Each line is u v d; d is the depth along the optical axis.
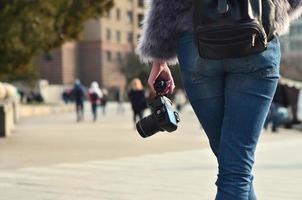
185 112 50.16
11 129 23.19
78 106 34.88
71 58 108.31
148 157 12.84
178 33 3.28
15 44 16.94
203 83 3.23
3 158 12.67
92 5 17.88
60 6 17.34
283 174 9.80
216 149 3.40
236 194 3.11
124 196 7.47
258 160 12.02
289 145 16.34
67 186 8.35
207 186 8.39
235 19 2.91
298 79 40.38
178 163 11.54
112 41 115.19
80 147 15.68
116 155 13.34
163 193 7.73
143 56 3.46
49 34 17.47
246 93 3.13
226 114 3.19
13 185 8.45
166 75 3.65
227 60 3.10
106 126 27.94
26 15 16.72
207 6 2.98
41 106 50.25
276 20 3.17
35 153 13.89
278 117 25.72
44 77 104.38
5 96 23.34
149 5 3.38
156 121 3.36
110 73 113.81
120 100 50.34
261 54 3.08
